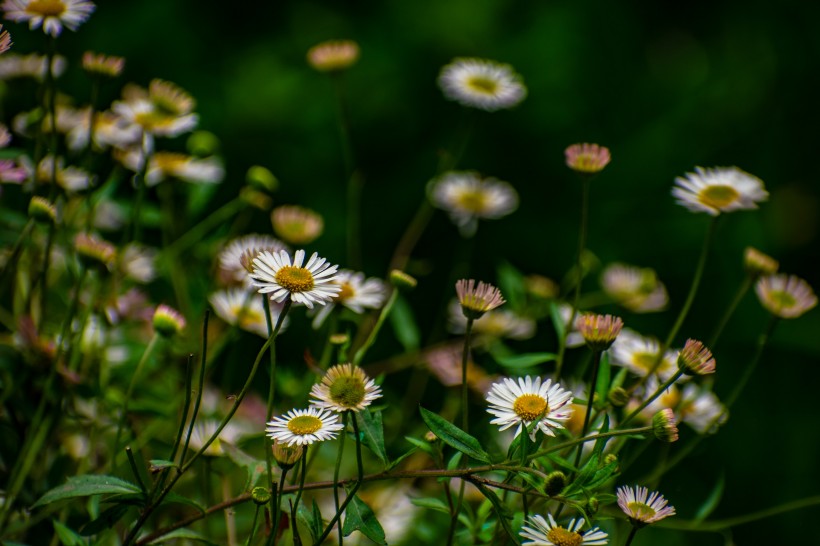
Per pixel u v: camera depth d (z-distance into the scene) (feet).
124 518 2.43
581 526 2.21
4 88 2.61
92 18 4.88
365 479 2.23
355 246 2.73
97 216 2.65
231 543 2.37
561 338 2.41
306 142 5.02
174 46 4.98
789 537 4.43
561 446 2.21
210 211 4.75
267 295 2.24
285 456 2.19
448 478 2.24
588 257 2.79
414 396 2.75
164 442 2.45
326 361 2.43
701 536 3.44
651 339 2.51
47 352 2.38
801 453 4.62
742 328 4.83
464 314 2.25
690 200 2.41
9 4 2.37
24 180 2.44
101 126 2.56
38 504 2.22
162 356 2.56
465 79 2.78
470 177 2.85
